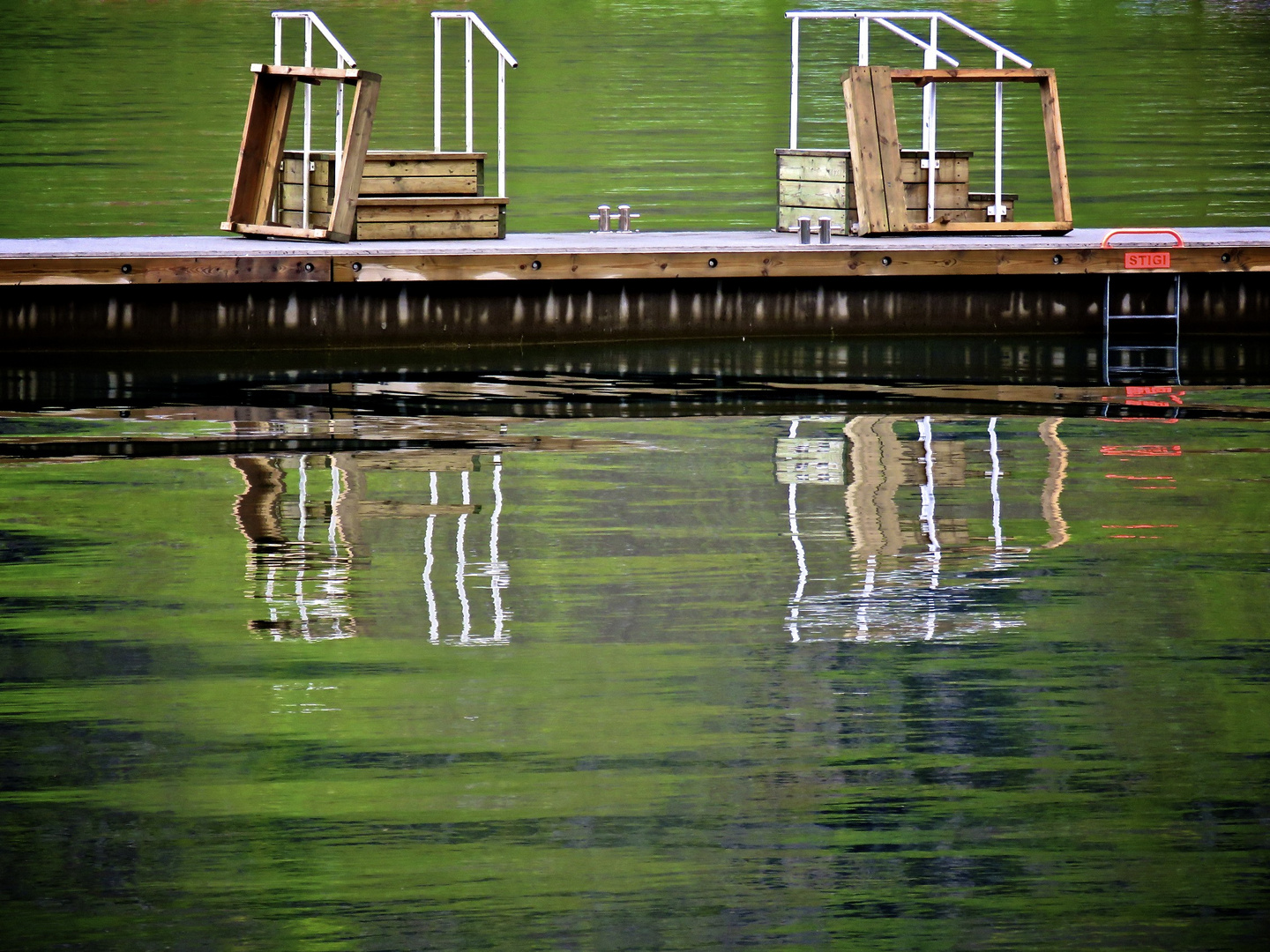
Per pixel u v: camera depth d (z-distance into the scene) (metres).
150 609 31.58
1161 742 26.23
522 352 55.31
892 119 58.03
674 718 27.02
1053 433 45.34
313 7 191.00
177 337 54.16
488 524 36.88
